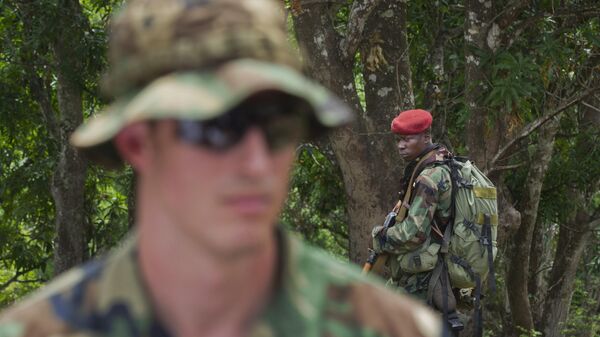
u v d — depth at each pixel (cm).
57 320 188
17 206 1892
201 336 183
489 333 1898
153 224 179
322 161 1730
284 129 171
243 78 165
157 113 163
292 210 1992
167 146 172
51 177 1825
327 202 1861
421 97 1530
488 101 1191
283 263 189
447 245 896
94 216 1986
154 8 176
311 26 1170
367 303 194
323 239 2158
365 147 1172
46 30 1570
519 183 1698
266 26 175
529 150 1648
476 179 902
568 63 1387
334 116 174
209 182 169
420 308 200
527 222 1670
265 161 169
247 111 168
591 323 2041
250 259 178
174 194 173
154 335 184
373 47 1172
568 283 1944
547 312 1967
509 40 1233
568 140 1739
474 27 1204
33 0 1600
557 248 1959
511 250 1706
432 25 1423
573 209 1798
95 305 188
